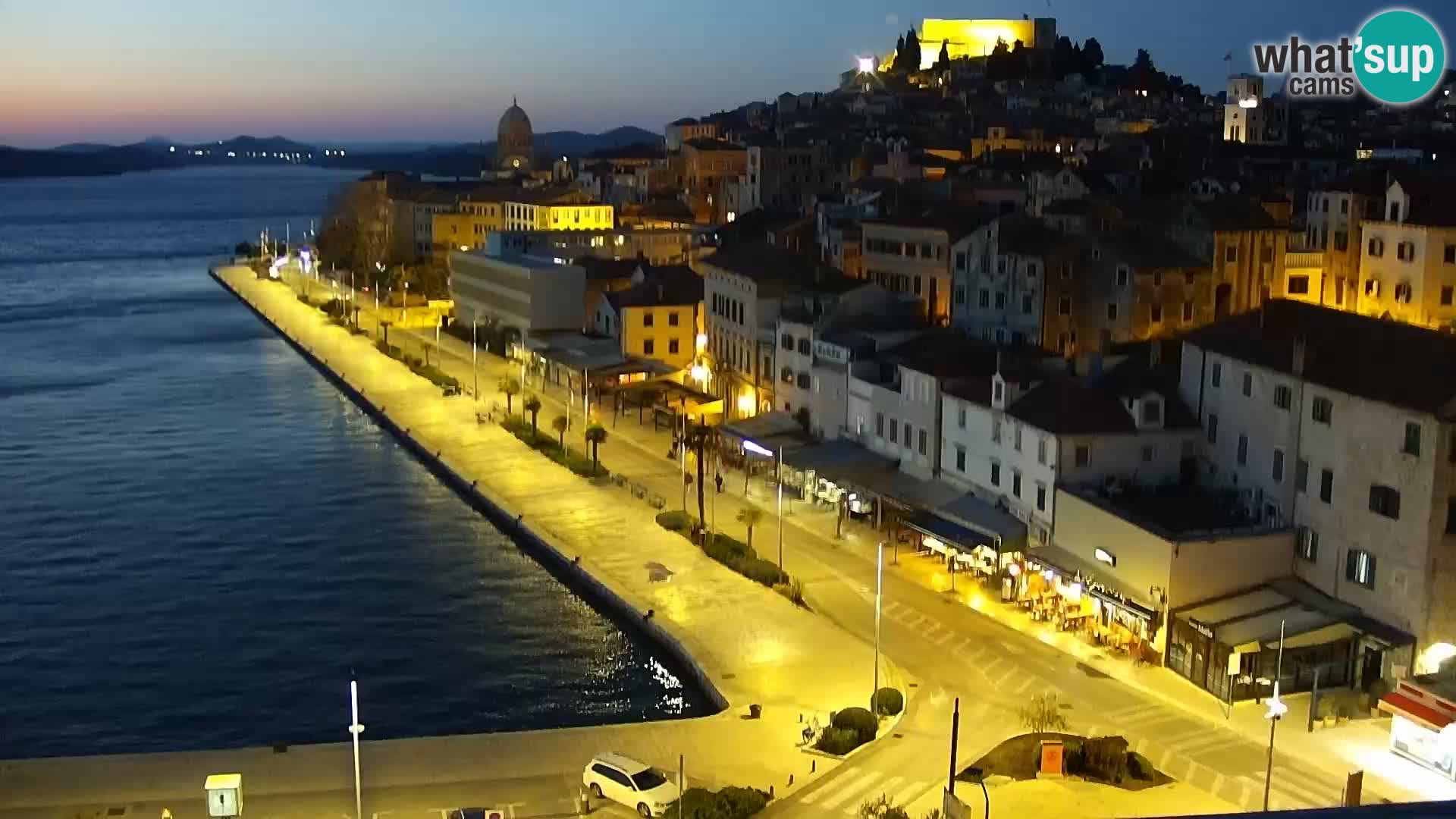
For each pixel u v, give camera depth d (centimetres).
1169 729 6944
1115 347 12012
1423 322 12512
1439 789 6300
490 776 6556
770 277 14200
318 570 10812
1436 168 18050
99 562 11138
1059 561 8625
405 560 11012
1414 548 7181
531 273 19125
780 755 6744
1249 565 7875
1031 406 9325
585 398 15462
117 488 13588
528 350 18412
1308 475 7950
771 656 8062
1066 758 6475
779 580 9406
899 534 10344
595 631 9225
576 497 12088
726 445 13200
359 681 8544
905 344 11919
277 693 8388
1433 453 7031
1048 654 7994
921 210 16150
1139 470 9044
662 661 8569
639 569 9900
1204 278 12900
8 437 16075
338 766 6662
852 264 16475
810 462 11138
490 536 11600
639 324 17212
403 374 19012
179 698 8338
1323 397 7812
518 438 14638
